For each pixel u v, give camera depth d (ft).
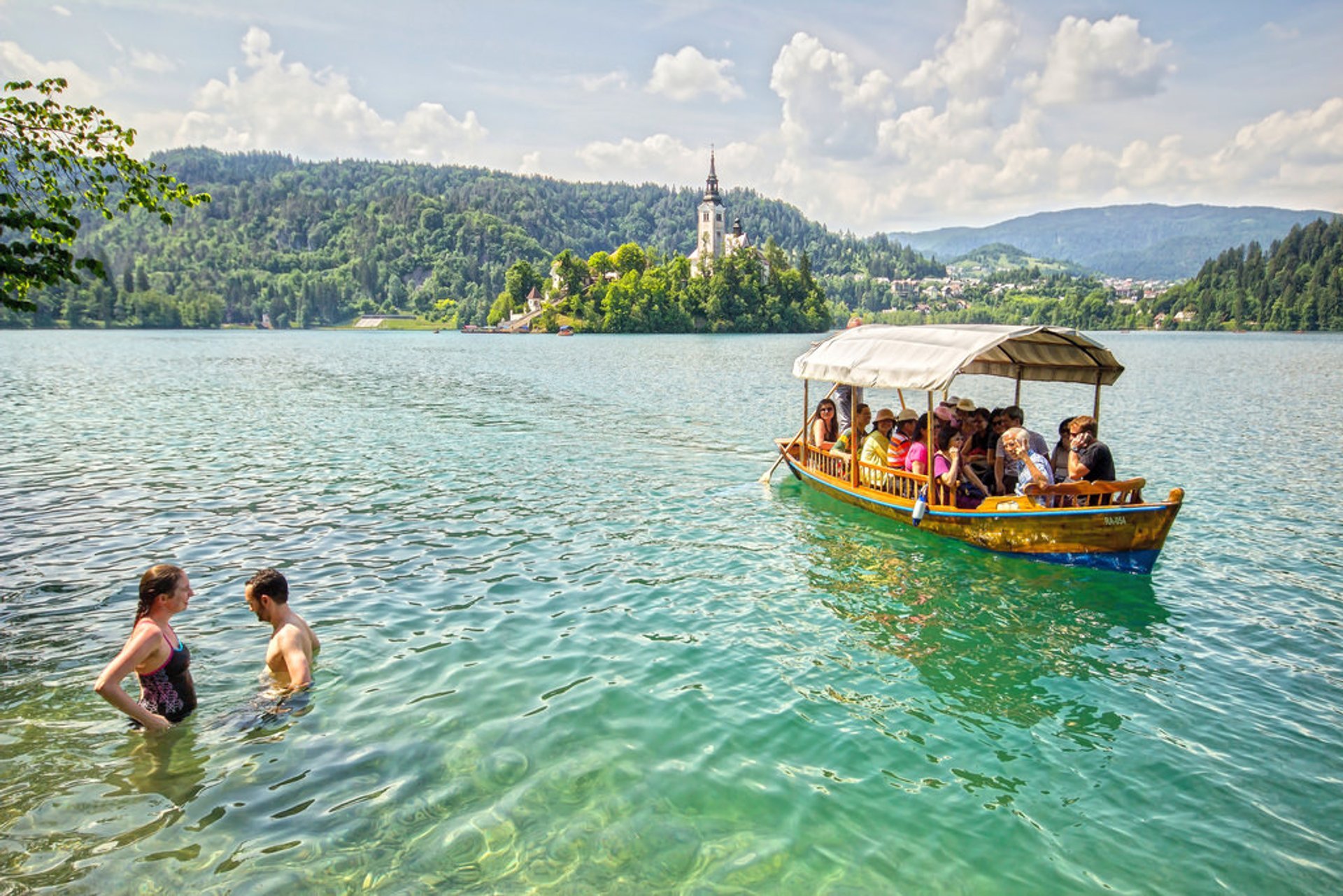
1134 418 113.29
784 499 60.34
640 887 19.31
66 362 229.25
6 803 21.86
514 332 615.16
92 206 38.17
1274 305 646.33
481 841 20.85
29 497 58.85
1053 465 49.47
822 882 19.70
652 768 24.40
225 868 19.54
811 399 135.44
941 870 20.29
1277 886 19.92
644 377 187.21
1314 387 164.25
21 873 19.22
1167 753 25.94
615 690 29.37
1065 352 52.49
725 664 31.83
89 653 31.60
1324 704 29.45
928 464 49.37
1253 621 37.29
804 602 38.93
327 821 21.43
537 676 30.37
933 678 31.12
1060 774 24.72
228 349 334.65
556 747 25.41
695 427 100.22
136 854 19.99
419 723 26.61
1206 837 21.75
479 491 62.18
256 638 33.01
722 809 22.50
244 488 62.28
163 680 26.09
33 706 27.22
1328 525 54.03
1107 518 41.86
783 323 611.88
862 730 27.04
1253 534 51.96
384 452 79.92
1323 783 24.35
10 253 36.01
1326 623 37.14
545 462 75.00
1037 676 31.42
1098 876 20.21
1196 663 32.81
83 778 23.12
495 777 23.68
